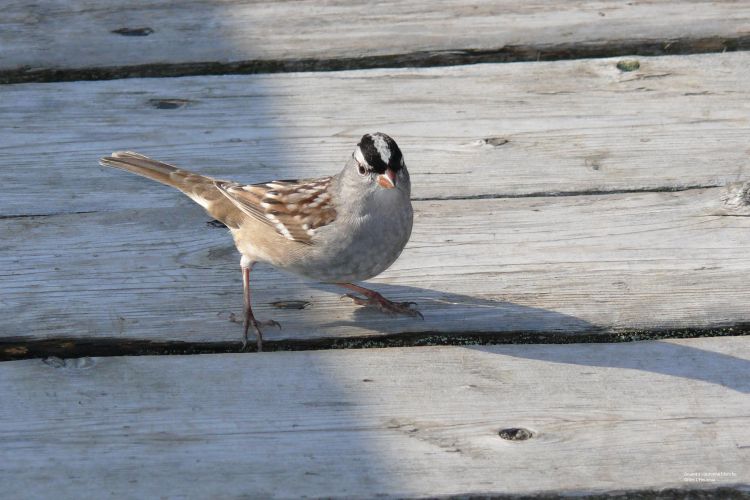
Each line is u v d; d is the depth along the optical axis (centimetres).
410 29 962
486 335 686
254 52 932
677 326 689
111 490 566
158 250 744
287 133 855
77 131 851
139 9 981
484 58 942
